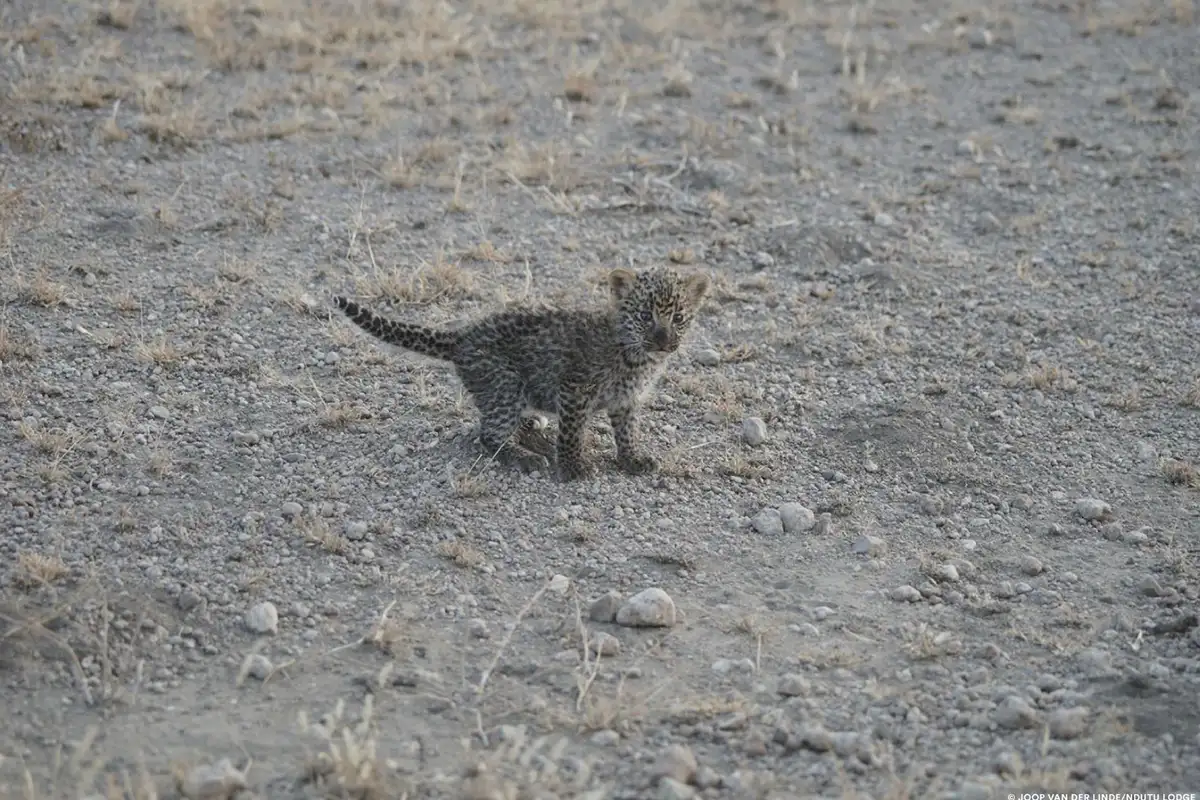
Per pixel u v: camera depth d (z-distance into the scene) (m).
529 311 29.95
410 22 53.75
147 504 28.03
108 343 33.38
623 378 30.08
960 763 22.47
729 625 25.92
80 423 30.44
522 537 28.17
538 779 21.50
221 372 33.03
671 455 31.27
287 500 28.59
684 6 57.81
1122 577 28.03
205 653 24.34
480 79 50.38
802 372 35.19
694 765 21.83
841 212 43.66
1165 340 37.62
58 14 51.41
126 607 25.00
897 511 30.09
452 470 29.84
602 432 32.50
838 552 28.52
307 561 26.88
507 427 30.36
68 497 27.94
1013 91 52.91
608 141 47.00
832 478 31.09
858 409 33.59
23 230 38.16
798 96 51.50
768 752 22.55
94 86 45.94
